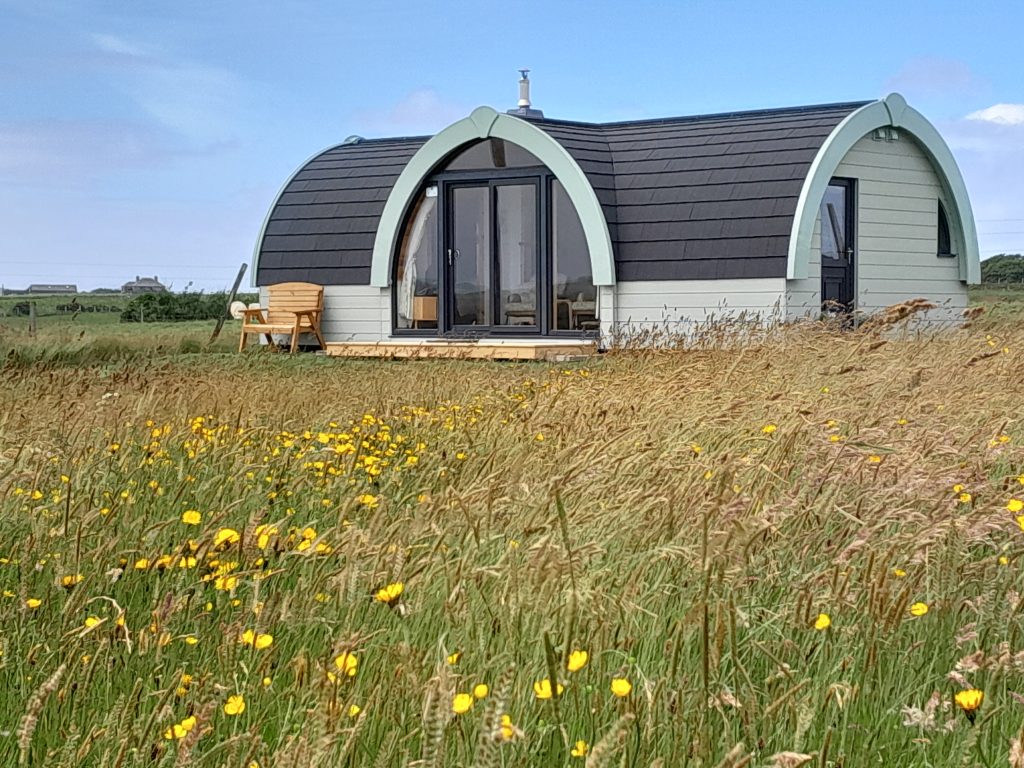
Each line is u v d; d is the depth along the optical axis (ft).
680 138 67.67
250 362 58.95
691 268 62.34
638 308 63.82
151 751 10.75
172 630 13.61
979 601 13.67
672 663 11.42
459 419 29.22
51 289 230.68
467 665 12.14
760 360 35.04
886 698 12.46
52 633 13.71
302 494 20.43
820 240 63.41
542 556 11.92
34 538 15.98
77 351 61.46
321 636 13.70
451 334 68.59
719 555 12.91
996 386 28.78
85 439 23.62
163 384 35.45
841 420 22.98
